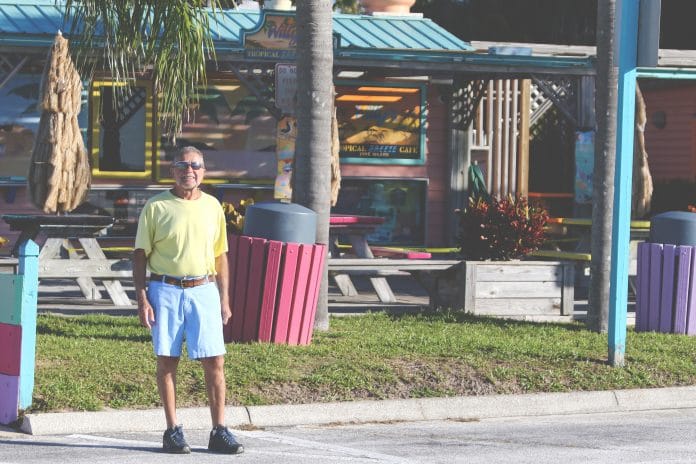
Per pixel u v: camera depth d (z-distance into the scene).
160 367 11.30
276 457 11.20
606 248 19.11
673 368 15.88
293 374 14.18
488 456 11.46
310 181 17.55
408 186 31.25
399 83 30.95
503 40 42.81
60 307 20.67
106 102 28.27
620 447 12.08
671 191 35.16
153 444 11.77
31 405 12.62
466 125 31.41
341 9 41.94
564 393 14.72
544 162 35.31
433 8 43.25
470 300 20.61
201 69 18.83
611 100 18.95
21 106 27.61
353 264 20.05
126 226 28.59
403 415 13.86
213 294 11.31
